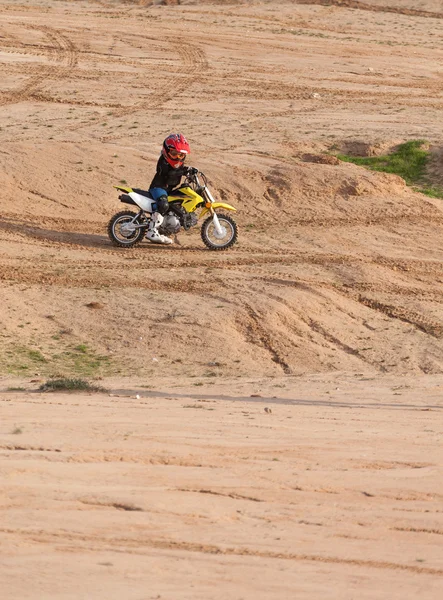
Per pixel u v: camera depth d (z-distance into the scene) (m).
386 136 51.06
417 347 27.00
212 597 9.01
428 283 32.94
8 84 61.56
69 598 8.84
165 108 57.25
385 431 16.33
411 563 10.15
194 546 10.31
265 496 12.04
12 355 25.00
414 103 60.66
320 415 18.08
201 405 18.94
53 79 63.38
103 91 61.00
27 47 71.31
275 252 35.28
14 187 39.62
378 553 10.38
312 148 49.19
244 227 38.41
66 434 14.41
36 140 46.84
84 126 51.94
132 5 91.12
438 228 38.94
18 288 29.75
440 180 46.34
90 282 30.95
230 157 45.25
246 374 24.58
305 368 25.44
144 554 10.02
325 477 12.94
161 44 74.19
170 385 22.69
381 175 42.91
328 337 27.58
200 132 51.16
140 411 17.38
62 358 25.17
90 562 9.71
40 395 19.81
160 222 34.72
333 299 30.19
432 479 13.02
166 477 12.52
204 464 13.25
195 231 37.88
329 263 34.12
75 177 41.06
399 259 35.16
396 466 13.69
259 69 68.25
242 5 90.25
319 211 40.16
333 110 57.88
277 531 10.88
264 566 9.88
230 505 11.64
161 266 33.09
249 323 27.83
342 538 10.78
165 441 14.33
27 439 13.93
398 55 73.94
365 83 65.69
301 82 65.12
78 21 80.62
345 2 91.12
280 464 13.46
